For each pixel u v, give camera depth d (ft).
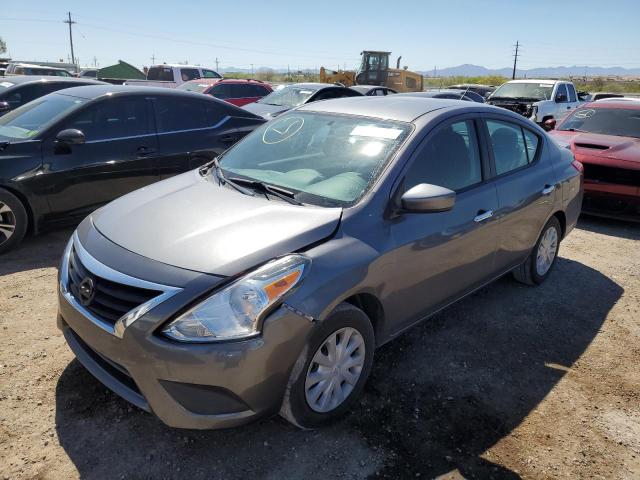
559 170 14.94
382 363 11.04
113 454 8.12
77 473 7.72
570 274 16.76
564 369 11.26
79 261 8.79
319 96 38.24
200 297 7.47
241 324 7.42
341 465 8.14
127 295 7.77
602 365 11.50
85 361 8.66
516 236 13.21
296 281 7.86
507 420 9.46
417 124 10.78
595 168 21.91
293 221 8.80
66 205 17.16
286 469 8.00
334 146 10.93
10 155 15.97
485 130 12.37
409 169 10.03
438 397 9.98
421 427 9.11
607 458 8.67
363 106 12.04
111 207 10.27
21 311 12.42
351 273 8.48
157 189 10.85
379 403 9.68
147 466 7.93
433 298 10.89
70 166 16.99
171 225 8.84
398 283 9.63
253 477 7.83
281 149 11.66
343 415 9.24
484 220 11.62
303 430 8.84
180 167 19.81
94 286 8.13
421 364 11.09
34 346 10.92
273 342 7.56
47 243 17.38
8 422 8.63
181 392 7.45
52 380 9.79
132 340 7.48
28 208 16.52
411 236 9.71
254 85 49.21
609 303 14.69
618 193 21.38
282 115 13.10
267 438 8.63
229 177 11.02
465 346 11.95
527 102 45.47
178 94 20.31
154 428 8.71
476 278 12.19
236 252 7.98
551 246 15.53
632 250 19.57
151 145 18.98
